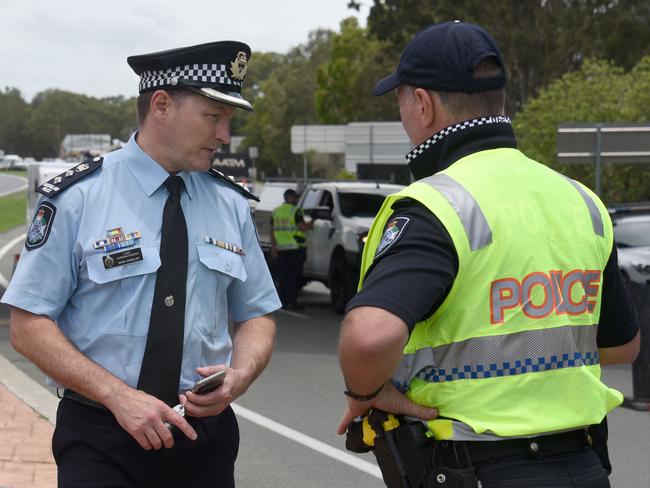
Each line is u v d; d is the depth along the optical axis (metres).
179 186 4.16
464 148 3.39
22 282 3.98
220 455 4.14
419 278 3.04
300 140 59.06
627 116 30.17
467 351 3.17
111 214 4.06
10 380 12.15
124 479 4.00
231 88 4.11
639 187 29.20
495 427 3.14
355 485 8.28
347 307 3.09
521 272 3.20
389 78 3.51
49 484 7.58
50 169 25.64
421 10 45.81
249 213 4.39
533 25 45.53
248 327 4.39
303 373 13.63
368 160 42.81
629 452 9.51
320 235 22.08
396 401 3.21
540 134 31.20
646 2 44.75
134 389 3.92
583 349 3.32
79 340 4.05
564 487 3.17
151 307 4.03
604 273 3.48
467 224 3.16
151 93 4.10
